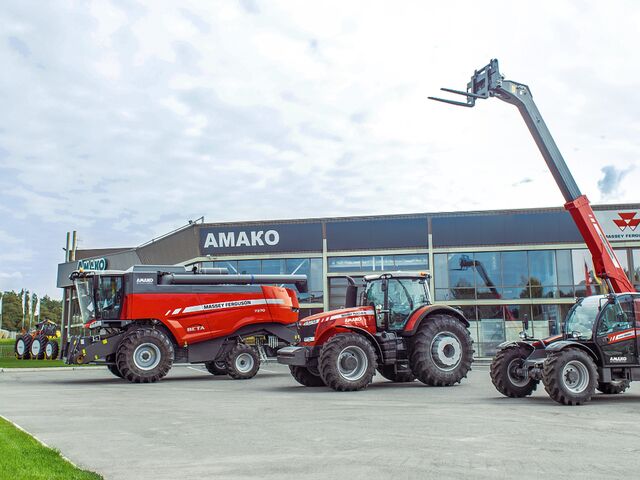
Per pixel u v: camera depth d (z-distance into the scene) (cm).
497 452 718
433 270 3506
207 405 1219
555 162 1694
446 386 1616
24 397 1416
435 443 775
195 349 2017
